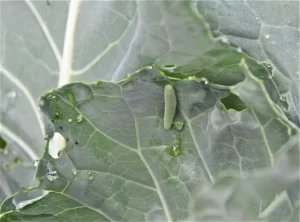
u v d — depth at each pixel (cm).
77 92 25
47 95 25
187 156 25
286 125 24
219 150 25
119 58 28
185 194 25
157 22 23
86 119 25
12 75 31
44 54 31
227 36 27
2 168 32
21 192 27
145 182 25
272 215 24
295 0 30
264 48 28
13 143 32
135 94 24
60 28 30
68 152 25
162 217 25
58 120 25
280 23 29
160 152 25
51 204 26
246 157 25
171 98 24
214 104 24
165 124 24
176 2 22
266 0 29
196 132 25
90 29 30
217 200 25
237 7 29
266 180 25
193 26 23
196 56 23
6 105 32
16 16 32
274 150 24
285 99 27
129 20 28
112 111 25
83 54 30
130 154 25
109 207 26
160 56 24
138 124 25
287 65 28
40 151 31
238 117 24
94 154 25
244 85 23
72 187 25
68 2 31
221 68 24
